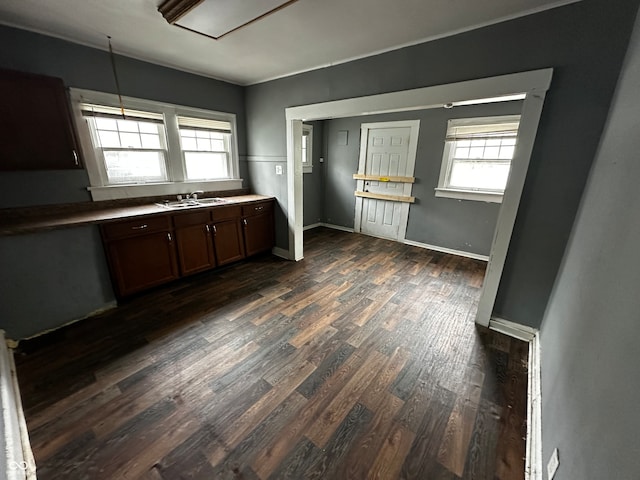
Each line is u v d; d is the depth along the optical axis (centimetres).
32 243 206
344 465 129
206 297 279
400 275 339
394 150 448
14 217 228
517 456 135
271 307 263
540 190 194
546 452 119
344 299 279
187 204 315
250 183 408
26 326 211
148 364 189
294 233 371
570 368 118
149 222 265
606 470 68
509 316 226
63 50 231
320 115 301
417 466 129
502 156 363
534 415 147
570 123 176
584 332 113
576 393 104
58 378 175
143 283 272
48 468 125
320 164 543
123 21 202
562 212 190
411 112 416
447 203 412
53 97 227
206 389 169
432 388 173
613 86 160
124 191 290
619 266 94
